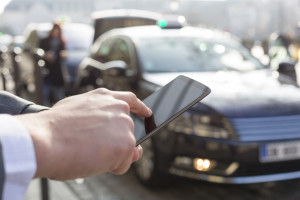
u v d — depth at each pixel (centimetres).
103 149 36
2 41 1494
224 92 320
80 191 320
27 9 8556
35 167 31
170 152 301
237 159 282
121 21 772
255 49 2103
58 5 8862
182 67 378
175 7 2320
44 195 247
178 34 434
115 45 446
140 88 348
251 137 284
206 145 287
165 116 56
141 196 312
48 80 632
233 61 402
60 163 34
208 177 288
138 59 380
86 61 500
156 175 313
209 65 388
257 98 313
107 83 408
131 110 50
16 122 33
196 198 310
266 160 285
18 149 31
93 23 764
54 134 35
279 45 881
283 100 313
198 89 60
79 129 36
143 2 7862
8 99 52
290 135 290
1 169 29
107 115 38
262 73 385
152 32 434
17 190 30
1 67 609
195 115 297
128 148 37
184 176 297
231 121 287
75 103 40
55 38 635
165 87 66
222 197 312
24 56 462
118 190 323
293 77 415
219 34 459
